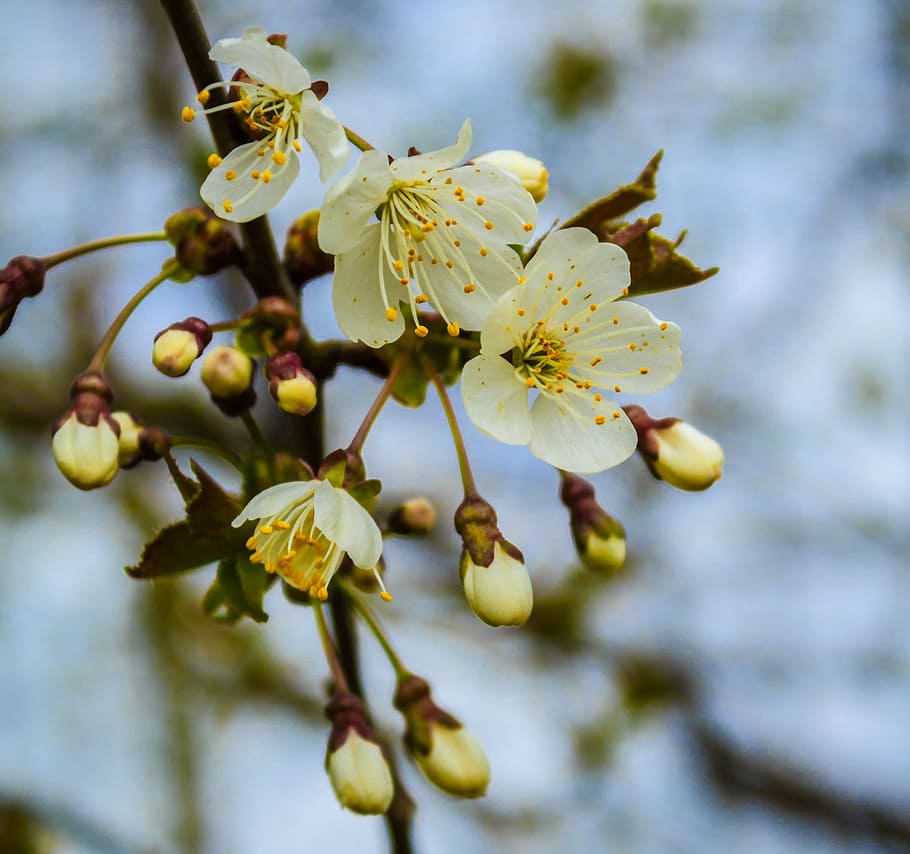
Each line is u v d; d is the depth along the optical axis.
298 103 0.44
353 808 0.45
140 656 0.72
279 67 0.43
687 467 0.46
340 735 0.46
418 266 0.45
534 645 0.69
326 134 0.43
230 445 0.70
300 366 0.45
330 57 0.68
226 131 0.44
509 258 0.45
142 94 0.72
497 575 0.45
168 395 0.70
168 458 0.44
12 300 0.45
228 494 0.44
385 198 0.44
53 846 0.62
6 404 0.73
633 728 0.67
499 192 0.44
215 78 0.44
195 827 0.69
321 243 0.44
